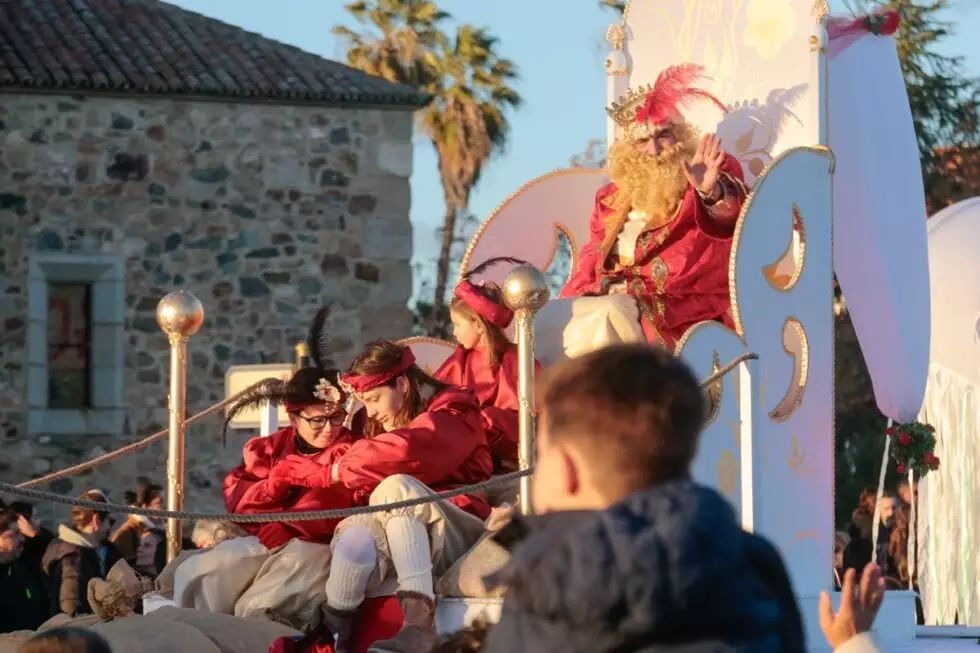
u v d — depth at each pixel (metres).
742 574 3.70
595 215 10.61
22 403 27.95
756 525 9.06
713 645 3.61
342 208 29.05
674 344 9.88
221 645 8.07
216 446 28.25
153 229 28.47
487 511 8.73
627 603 3.59
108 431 28.16
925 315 10.76
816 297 9.79
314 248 28.95
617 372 3.90
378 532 8.22
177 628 7.93
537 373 8.60
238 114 28.77
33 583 14.93
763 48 10.43
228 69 28.86
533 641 3.67
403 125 29.30
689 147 10.35
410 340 11.00
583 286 10.43
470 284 9.78
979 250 14.50
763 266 9.45
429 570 8.13
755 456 9.12
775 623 3.70
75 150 28.27
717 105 10.66
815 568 9.68
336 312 28.95
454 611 8.18
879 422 34.94
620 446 3.85
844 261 10.72
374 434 9.15
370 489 8.49
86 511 15.77
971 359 14.37
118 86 28.05
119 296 28.25
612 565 3.60
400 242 29.17
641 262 10.15
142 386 28.39
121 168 28.36
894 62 10.80
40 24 29.41
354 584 8.01
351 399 9.40
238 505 8.91
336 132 29.05
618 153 10.38
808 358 9.71
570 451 3.91
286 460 8.76
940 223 14.83
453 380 9.80
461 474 8.70
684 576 3.59
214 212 28.64
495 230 10.92
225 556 8.84
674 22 11.04
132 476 28.27
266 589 8.57
